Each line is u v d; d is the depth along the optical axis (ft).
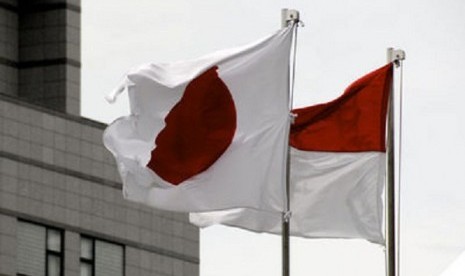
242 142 232.73
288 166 234.79
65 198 333.42
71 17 352.90
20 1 353.72
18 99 329.93
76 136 336.29
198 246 351.25
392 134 238.89
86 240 335.47
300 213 238.68
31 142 330.34
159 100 231.09
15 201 326.65
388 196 238.68
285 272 233.55
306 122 239.09
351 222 238.89
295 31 235.20
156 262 344.69
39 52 351.87
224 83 232.73
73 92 350.84
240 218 236.84
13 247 325.42
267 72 234.17
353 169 239.09
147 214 344.08
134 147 230.89
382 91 239.71
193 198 231.71
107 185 338.95
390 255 238.68
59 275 330.95
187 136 231.71
